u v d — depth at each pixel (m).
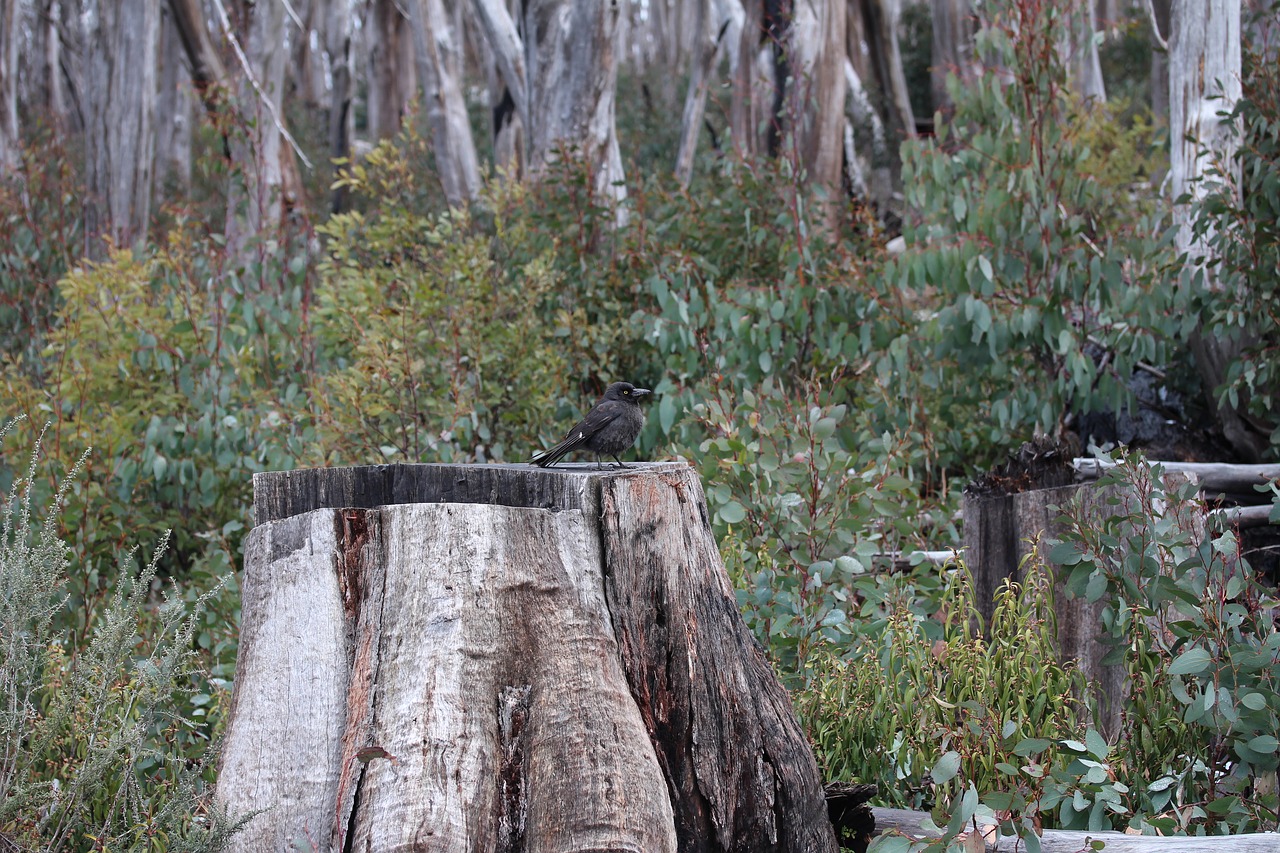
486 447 10.98
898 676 6.31
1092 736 5.50
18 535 5.26
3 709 5.28
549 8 17.17
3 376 11.04
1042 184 10.87
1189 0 11.88
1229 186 10.45
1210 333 10.67
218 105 15.05
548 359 11.29
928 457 11.20
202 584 9.00
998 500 7.91
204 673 7.07
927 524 9.81
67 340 10.84
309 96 39.41
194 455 10.56
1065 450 8.32
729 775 4.71
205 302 11.46
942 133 11.56
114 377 10.66
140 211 21.34
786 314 11.57
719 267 13.16
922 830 5.33
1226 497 9.12
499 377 11.44
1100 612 6.93
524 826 4.11
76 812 4.99
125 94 20.98
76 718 5.62
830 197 16.75
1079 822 5.57
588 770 4.18
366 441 9.98
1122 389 10.76
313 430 10.02
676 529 4.91
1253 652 5.48
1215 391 10.30
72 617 8.62
